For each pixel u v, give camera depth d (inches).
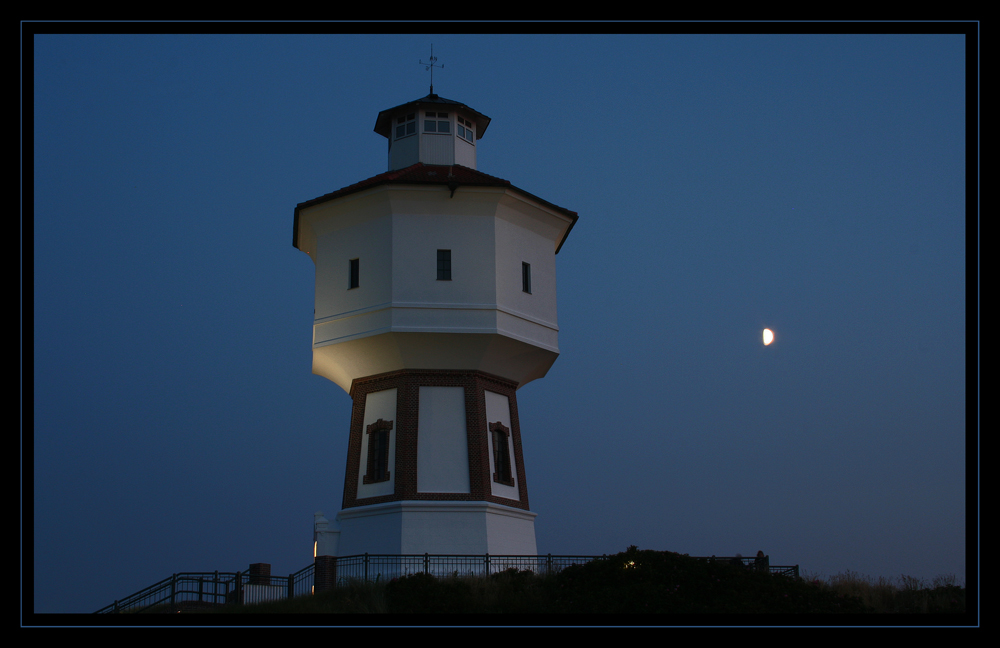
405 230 1647.4
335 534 1599.4
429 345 1624.0
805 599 1257.4
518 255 1706.4
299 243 1843.0
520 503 1668.3
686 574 1305.4
